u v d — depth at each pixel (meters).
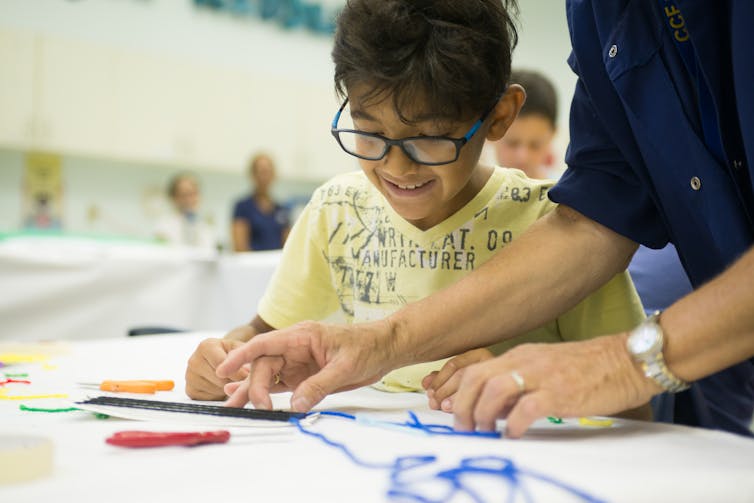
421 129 0.71
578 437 0.55
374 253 0.98
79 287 1.92
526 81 1.63
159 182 4.41
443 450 0.50
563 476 0.43
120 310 1.96
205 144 4.39
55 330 1.91
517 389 0.55
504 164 1.66
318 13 4.82
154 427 0.57
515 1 0.82
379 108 0.71
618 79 0.75
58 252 1.92
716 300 0.55
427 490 0.40
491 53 0.74
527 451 0.50
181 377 0.87
